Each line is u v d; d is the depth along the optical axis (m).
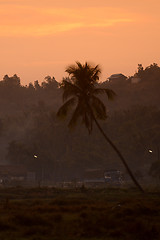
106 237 54.59
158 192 179.38
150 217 75.62
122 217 75.62
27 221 66.81
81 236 55.28
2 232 58.50
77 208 98.00
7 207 101.12
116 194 178.62
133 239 53.19
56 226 64.75
